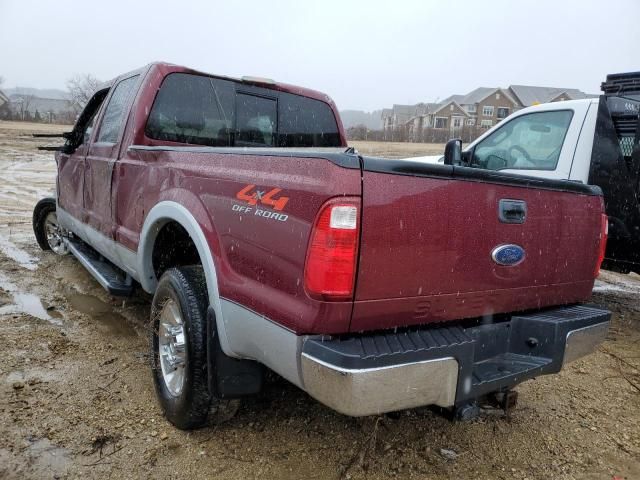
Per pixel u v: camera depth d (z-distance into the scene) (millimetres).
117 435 2969
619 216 4949
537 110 5621
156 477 2645
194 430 3037
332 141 5090
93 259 5129
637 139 4750
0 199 12195
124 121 4086
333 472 2732
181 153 3193
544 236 2777
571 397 3740
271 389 3543
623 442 3182
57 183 6164
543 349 2750
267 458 2820
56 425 3020
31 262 6504
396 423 3213
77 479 2596
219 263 2656
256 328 2418
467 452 2986
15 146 29422
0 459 2697
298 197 2221
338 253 2098
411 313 2350
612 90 5023
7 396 3289
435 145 51438
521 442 3121
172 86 4059
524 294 2764
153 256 3602
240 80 4418
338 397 2076
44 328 4410
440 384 2273
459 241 2420
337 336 2223
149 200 3459
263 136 4613
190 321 2830
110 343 4195
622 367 4289
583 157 5121
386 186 2182
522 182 2633
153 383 3500
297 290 2199
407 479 2713
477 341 2643
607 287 6871
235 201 2592
